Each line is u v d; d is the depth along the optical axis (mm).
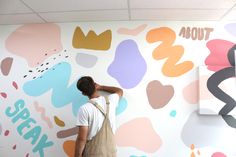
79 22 2674
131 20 2619
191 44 2576
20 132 2658
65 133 2605
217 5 2191
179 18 2543
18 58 2719
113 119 2305
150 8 2287
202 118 2514
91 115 2180
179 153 2502
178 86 2551
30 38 2719
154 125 2535
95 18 2570
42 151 2617
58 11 2371
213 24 2580
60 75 2658
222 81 2467
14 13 2416
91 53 2639
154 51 2590
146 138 2531
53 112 2635
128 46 2611
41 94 2664
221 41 2561
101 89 2537
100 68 2617
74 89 2633
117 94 2436
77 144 2158
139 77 2580
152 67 2580
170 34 2594
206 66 2494
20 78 2699
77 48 2658
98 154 2148
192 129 2510
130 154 2531
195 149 2496
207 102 2457
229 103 2443
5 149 2658
